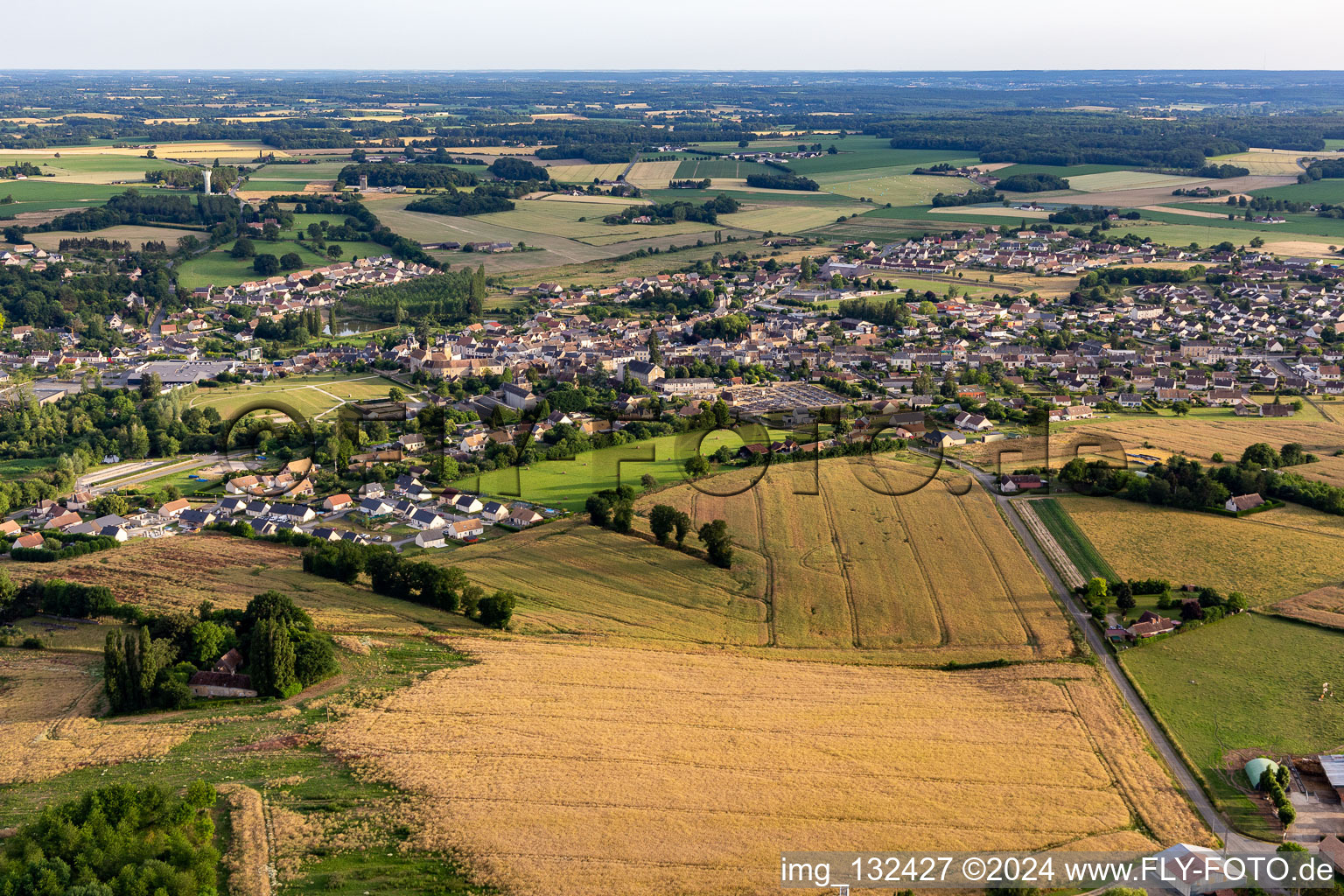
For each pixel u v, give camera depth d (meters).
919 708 148.88
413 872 113.38
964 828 120.62
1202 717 149.62
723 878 111.75
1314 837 122.75
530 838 118.25
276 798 126.75
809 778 130.12
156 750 138.88
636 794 126.25
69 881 110.38
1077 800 126.94
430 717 145.38
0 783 131.00
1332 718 149.00
